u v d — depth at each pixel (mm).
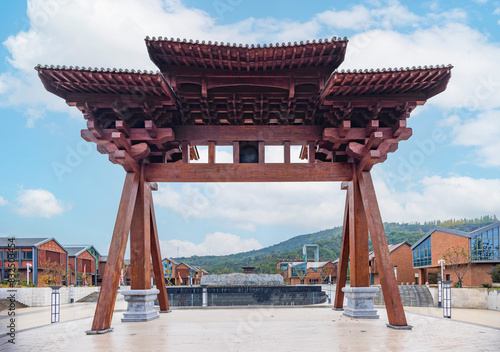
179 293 29531
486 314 21203
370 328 12305
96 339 10688
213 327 12734
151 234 16484
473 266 41750
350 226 15430
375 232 13281
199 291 29547
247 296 29578
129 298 14727
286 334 11172
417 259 54000
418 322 14250
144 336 11078
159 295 17500
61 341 10445
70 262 53875
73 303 35094
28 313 22938
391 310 12352
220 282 35625
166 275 57656
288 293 29688
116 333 11742
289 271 69375
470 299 27031
